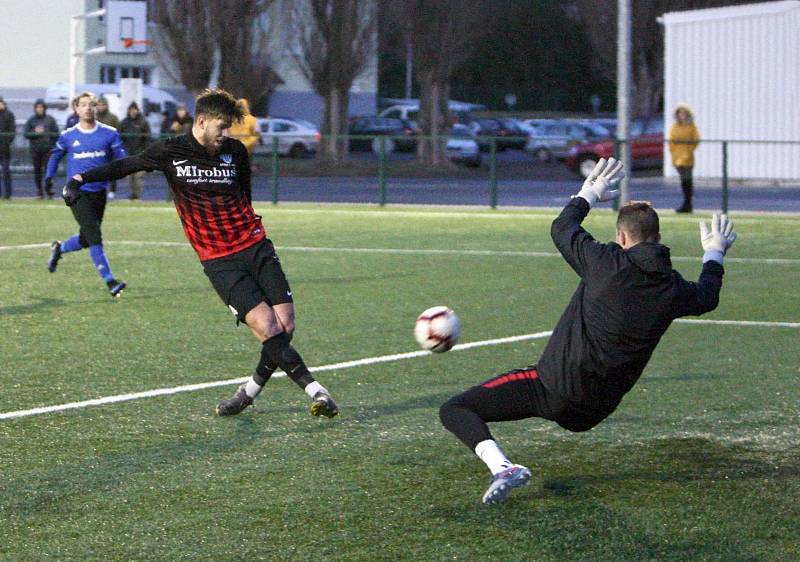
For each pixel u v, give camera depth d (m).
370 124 131.25
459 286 34.91
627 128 62.81
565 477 16.16
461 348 25.31
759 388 21.77
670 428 18.83
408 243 47.25
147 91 107.75
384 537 13.68
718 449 17.62
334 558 12.98
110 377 22.23
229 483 15.76
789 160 73.06
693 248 46.47
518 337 26.67
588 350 14.13
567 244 14.46
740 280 37.09
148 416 19.33
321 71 108.12
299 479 15.96
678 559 13.11
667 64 86.38
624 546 13.47
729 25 84.00
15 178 71.88
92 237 32.06
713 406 20.34
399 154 93.94
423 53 111.19
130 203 66.44
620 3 61.31
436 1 109.62
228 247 18.70
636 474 16.33
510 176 92.88
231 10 99.19
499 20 198.75
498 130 129.50
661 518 14.46
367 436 18.22
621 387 14.44
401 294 33.19
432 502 15.00
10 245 44.94
